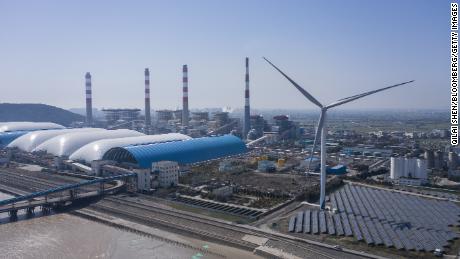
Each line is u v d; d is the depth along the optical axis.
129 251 87.12
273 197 129.62
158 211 113.75
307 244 87.25
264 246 87.69
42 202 119.50
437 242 88.06
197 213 112.88
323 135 112.75
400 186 150.12
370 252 83.25
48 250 87.25
